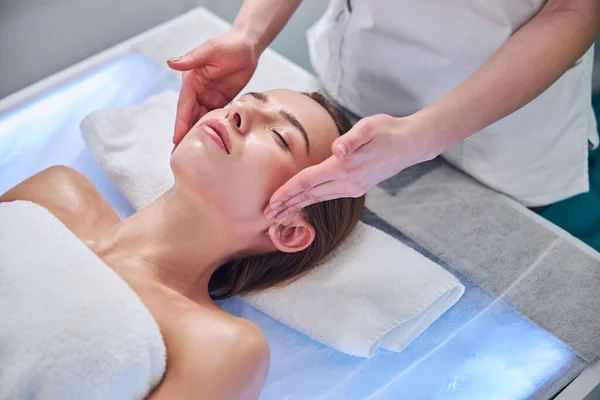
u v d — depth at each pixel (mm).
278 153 1191
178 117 1319
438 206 1518
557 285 1391
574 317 1349
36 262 1074
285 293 1292
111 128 1498
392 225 1481
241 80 1381
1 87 1851
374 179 1071
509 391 1252
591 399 1299
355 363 1276
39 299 1028
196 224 1225
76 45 1953
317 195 1066
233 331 1112
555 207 1632
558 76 1164
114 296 1050
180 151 1193
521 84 1125
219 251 1259
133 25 2059
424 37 1377
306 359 1276
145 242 1229
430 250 1440
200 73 1331
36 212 1164
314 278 1308
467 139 1479
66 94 1637
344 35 1527
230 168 1176
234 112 1203
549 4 1219
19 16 1788
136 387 1033
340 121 1325
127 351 1009
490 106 1114
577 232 1594
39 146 1533
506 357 1298
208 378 1065
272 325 1320
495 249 1444
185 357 1080
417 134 1062
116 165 1448
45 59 1903
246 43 1333
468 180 1568
